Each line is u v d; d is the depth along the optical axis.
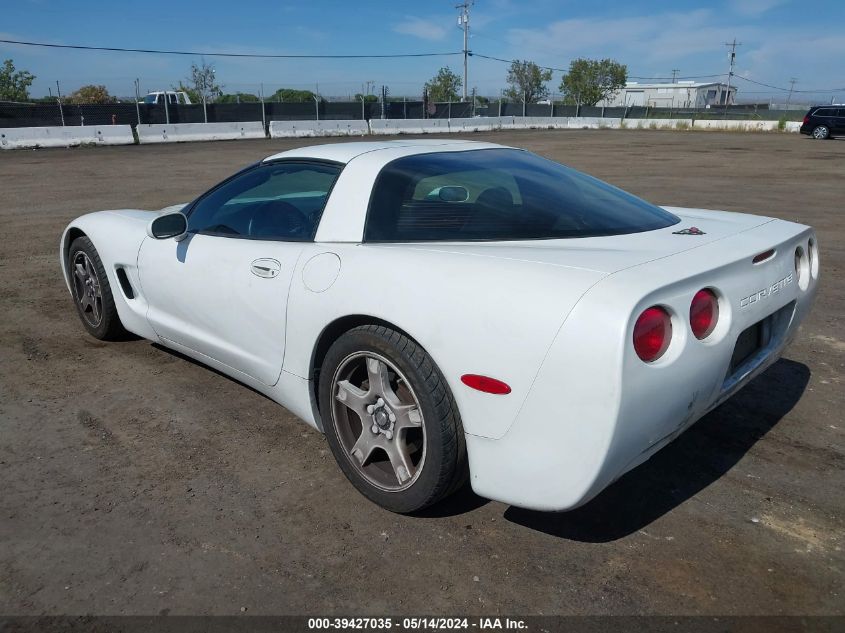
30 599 2.18
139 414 3.48
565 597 2.18
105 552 2.41
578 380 2.00
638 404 2.01
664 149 24.03
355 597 2.19
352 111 32.94
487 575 2.29
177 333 3.65
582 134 36.03
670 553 2.39
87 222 4.31
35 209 9.96
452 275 2.32
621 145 26.30
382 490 2.60
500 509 2.67
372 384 2.57
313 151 3.19
